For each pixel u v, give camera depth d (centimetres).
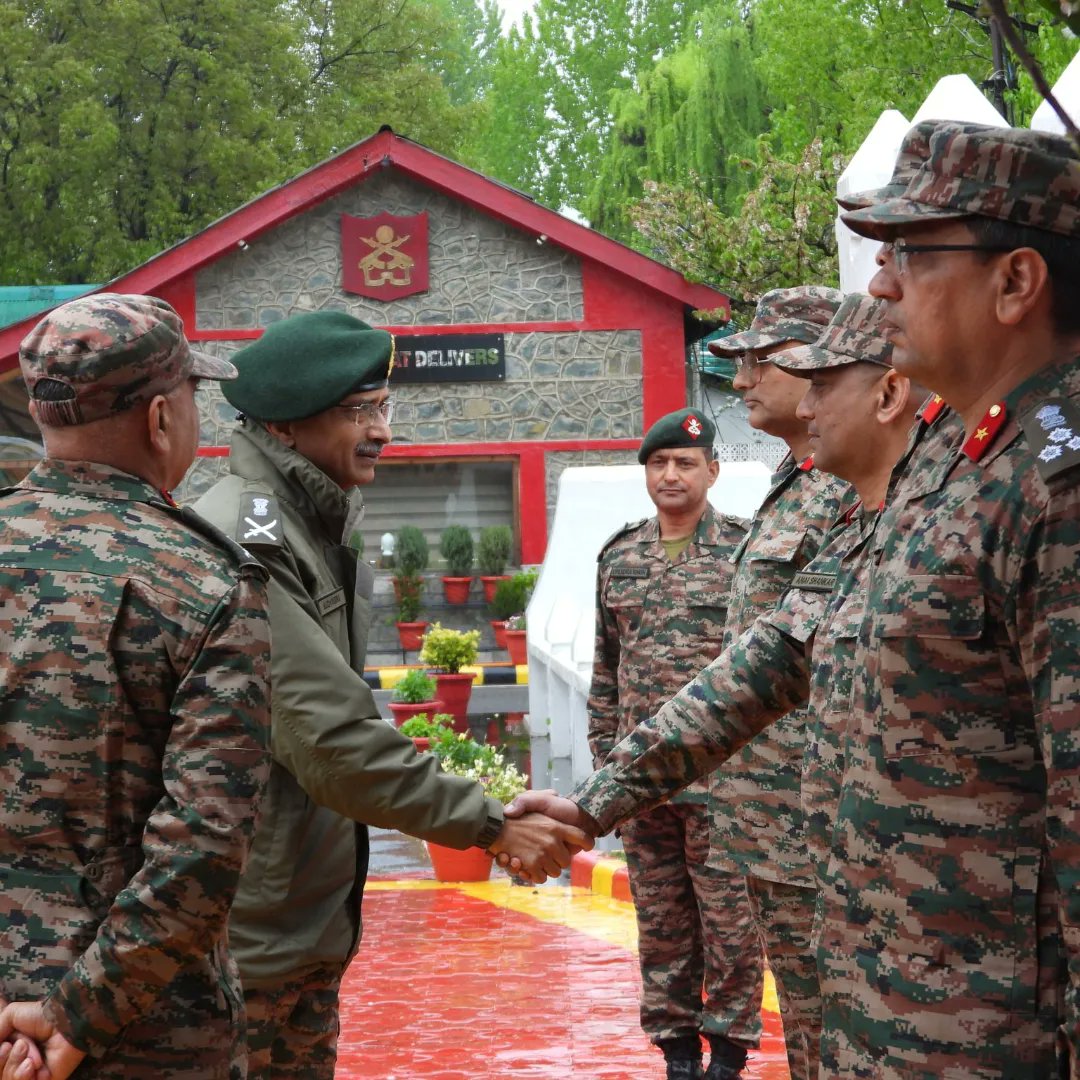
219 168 2803
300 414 337
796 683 307
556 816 319
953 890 215
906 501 231
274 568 319
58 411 238
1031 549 206
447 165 1880
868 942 225
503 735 1383
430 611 1978
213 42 2853
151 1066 227
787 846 387
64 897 223
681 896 489
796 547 402
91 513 236
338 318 349
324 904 326
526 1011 563
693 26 2750
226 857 224
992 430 217
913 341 223
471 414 1936
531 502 1934
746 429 2186
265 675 235
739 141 2600
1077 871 194
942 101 543
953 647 215
